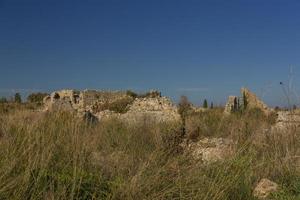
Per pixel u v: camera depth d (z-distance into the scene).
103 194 6.44
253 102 28.00
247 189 7.30
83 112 17.91
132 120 19.81
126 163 7.65
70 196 5.93
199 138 11.34
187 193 6.77
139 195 6.38
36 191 5.95
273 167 8.66
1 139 7.38
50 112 10.08
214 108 28.70
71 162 7.20
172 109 26.97
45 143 7.34
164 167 7.39
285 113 15.82
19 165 6.48
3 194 5.67
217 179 7.22
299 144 9.90
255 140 10.40
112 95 40.22
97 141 8.83
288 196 7.49
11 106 10.98
